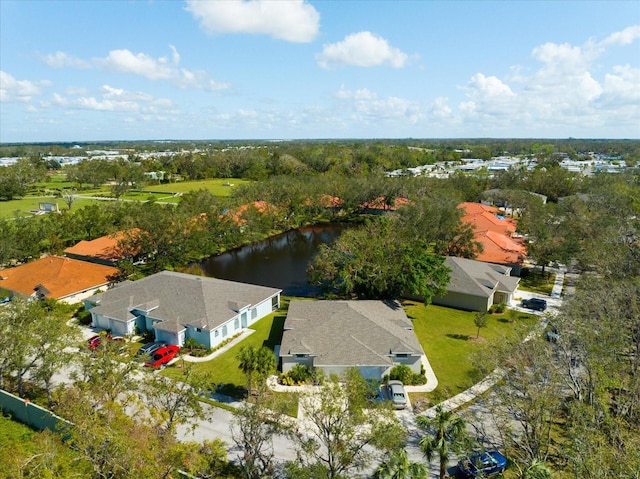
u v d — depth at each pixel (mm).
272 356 30234
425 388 32062
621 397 25375
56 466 18422
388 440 20859
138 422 25250
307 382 32688
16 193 122625
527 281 56750
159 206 83062
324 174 134750
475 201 109438
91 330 42406
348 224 98188
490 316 45844
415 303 49688
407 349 33562
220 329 39719
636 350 29766
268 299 46344
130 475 17516
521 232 70750
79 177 143500
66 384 32344
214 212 75500
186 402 24391
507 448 24672
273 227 89375
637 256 45906
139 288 45406
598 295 35594
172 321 39531
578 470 18266
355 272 47875
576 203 75438
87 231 77000
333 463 21625
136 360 28828
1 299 47969
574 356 27750
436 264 45312
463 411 28516
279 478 22969
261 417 22984
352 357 32875
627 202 75875
